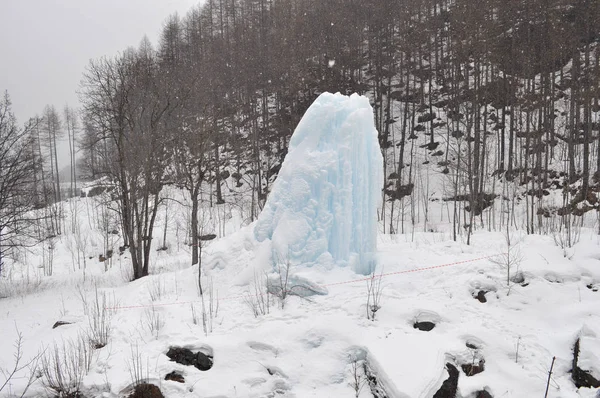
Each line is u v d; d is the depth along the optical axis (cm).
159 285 1240
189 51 5072
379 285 986
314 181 1088
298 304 945
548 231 1689
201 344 834
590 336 786
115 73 2127
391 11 3716
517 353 782
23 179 2114
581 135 2920
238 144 3503
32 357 884
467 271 1043
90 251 2994
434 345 771
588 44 2989
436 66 3691
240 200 3167
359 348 789
